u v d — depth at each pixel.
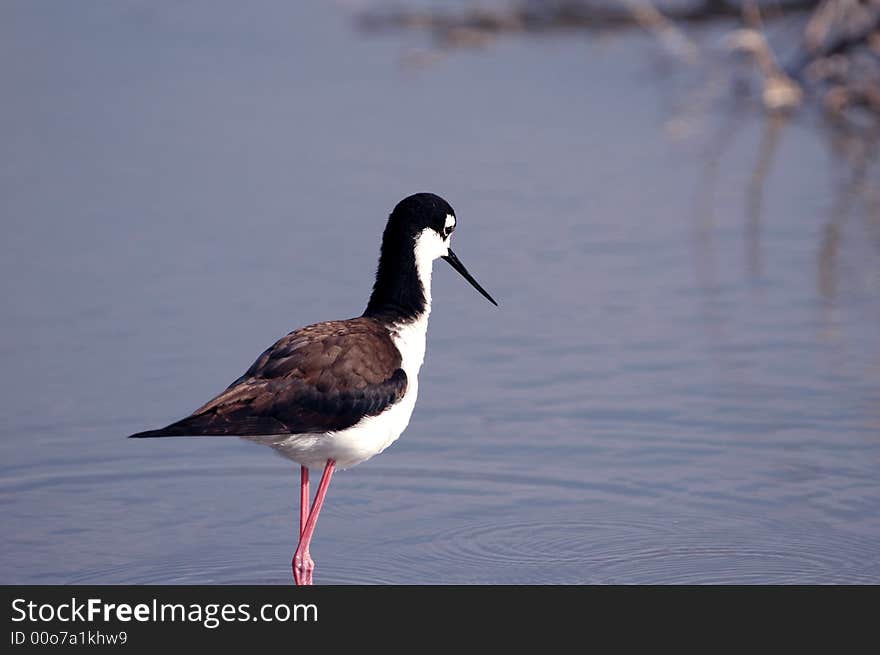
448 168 18.23
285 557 9.27
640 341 12.91
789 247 15.48
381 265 9.52
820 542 9.22
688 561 9.05
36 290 14.23
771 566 8.95
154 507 9.99
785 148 19.50
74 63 24.05
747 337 12.96
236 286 14.35
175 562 9.16
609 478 10.26
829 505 9.71
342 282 14.45
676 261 15.09
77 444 10.88
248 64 24.11
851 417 11.13
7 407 11.52
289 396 8.55
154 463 10.67
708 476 10.23
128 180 17.80
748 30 22.47
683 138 19.92
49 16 27.67
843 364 12.24
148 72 23.50
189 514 9.90
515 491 10.13
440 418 11.38
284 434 8.52
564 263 15.04
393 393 8.90
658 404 11.51
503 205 16.84
